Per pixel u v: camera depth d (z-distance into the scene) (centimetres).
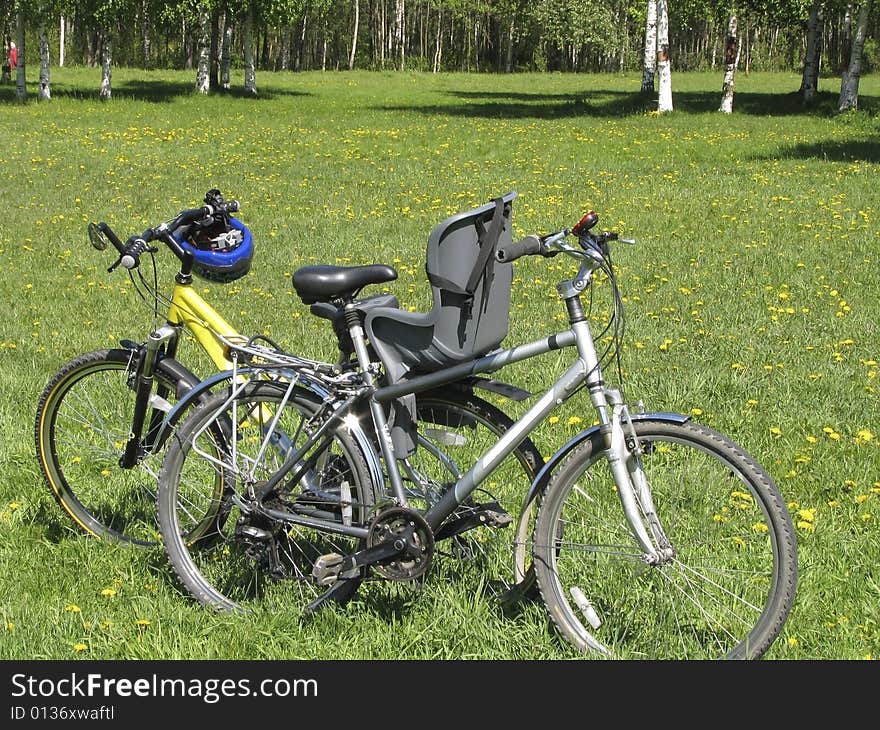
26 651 361
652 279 1006
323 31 8388
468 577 396
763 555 367
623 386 639
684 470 368
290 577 391
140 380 436
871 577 407
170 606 388
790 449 542
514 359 362
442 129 2761
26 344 763
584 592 367
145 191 1630
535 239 342
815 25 3709
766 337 779
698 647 354
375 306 379
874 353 728
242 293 952
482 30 9419
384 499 374
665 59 3259
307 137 2506
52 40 7294
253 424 395
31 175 1789
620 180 1773
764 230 1277
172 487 395
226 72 4469
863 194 1568
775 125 2898
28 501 478
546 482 361
